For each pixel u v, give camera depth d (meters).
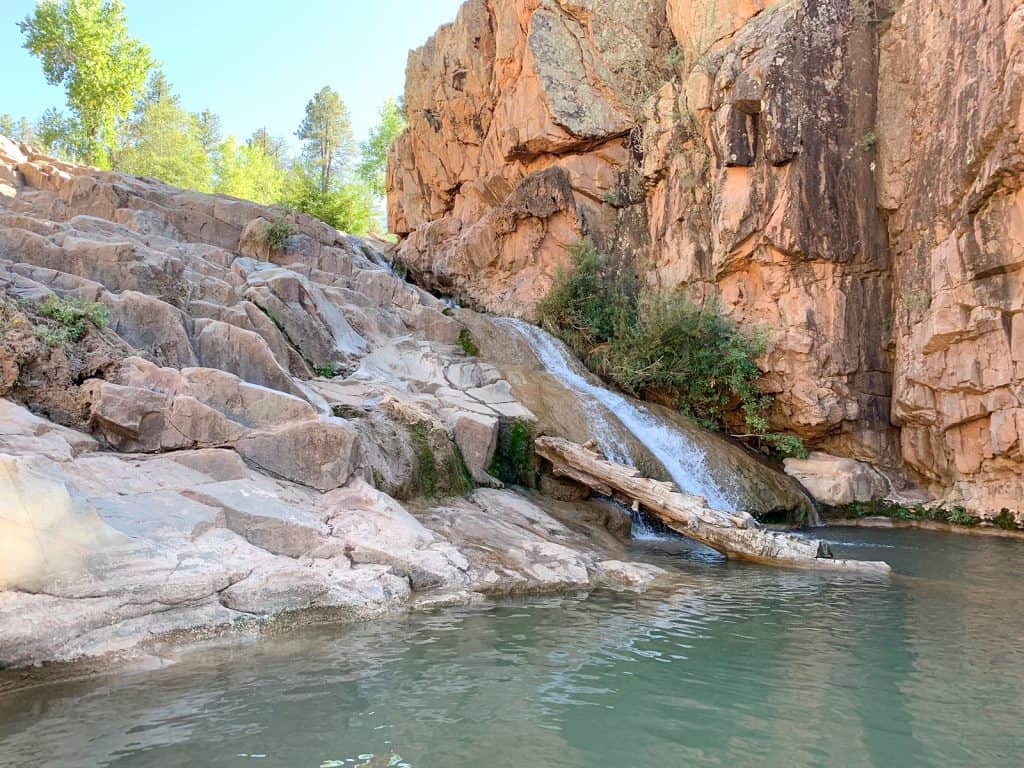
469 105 28.62
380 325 17.88
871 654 6.26
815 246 17.88
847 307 18.11
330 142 57.84
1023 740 4.45
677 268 21.23
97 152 34.88
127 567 6.12
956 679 5.61
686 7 22.22
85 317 9.80
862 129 18.41
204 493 7.74
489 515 11.46
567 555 9.84
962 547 13.00
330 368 14.62
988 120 14.65
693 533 11.95
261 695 5.06
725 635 6.84
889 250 18.28
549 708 4.94
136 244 13.12
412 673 5.60
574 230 23.89
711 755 4.23
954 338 15.66
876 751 4.29
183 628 6.09
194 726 4.50
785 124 18.05
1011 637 6.83
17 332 8.74
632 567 9.86
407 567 8.20
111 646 5.61
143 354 10.15
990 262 14.84
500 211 24.95
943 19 16.70
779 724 4.71
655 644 6.50
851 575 10.09
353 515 8.86
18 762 3.97
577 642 6.53
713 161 20.30
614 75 24.23
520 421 14.66
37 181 18.44
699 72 20.66
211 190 48.12
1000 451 15.01
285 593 6.86
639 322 20.67
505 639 6.58
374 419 11.75
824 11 18.67
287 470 9.25
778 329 18.61
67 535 5.87
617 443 15.69
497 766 4.05
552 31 24.78
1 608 5.30
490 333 19.52
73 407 8.71
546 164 25.41
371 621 7.07
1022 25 13.88
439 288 27.19
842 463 17.92
